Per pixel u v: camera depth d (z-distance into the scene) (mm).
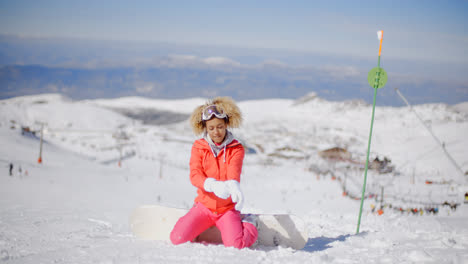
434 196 48875
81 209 15836
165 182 68312
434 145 106688
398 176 74688
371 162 78688
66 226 7629
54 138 137375
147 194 48312
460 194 50375
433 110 169750
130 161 103688
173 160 115938
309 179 68312
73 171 63906
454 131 117812
